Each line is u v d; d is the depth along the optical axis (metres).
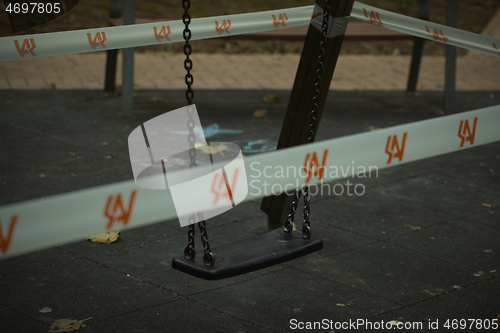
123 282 3.15
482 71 9.52
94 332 2.66
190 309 2.89
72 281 3.14
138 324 2.74
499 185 4.81
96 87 7.51
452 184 4.80
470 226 4.00
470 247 3.68
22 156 5.05
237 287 3.13
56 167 4.84
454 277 3.29
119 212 2.06
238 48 9.99
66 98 6.95
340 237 3.78
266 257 2.56
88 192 1.97
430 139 2.79
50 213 1.88
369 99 7.57
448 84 6.84
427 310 2.94
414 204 4.36
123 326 2.72
